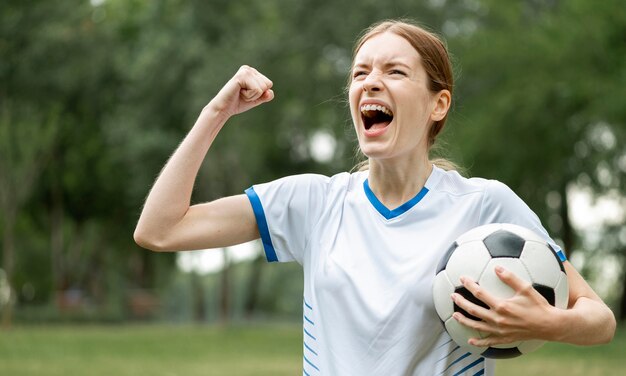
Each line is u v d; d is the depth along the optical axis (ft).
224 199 10.25
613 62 72.49
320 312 9.82
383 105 9.53
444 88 9.86
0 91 89.45
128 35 111.04
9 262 92.27
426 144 10.04
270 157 106.73
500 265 8.92
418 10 79.71
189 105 86.53
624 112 67.67
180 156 9.92
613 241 88.48
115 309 114.62
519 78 72.54
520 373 39.91
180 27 89.15
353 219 9.95
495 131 72.13
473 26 84.28
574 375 38.96
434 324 9.39
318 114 92.17
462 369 9.50
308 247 10.19
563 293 9.14
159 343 64.80
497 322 8.55
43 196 117.91
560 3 83.30
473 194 9.81
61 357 51.42
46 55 88.28
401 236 9.66
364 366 9.48
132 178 102.32
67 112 104.27
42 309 108.17
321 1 80.89
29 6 87.30
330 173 95.61
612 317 9.07
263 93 10.02
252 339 71.05
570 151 76.69
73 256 125.18
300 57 83.41
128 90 95.55
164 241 9.91
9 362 47.70
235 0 88.58
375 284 9.53
